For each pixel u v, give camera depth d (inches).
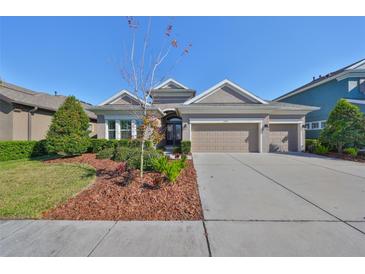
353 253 107.4
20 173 297.7
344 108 491.5
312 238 120.8
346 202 181.5
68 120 425.4
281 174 294.0
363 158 436.1
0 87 634.8
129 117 621.9
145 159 285.3
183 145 543.5
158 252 108.7
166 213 155.3
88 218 146.9
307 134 767.7
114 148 467.8
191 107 567.2
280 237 122.0
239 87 605.3
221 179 263.1
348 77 626.2
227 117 572.1
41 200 182.1
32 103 603.2
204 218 148.1
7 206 168.1
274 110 586.2
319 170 323.3
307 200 186.9
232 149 581.0
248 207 169.8
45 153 523.2
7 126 528.1
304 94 795.4
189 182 240.1
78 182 243.1
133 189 204.1
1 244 115.3
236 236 123.1
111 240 118.9
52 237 122.0
